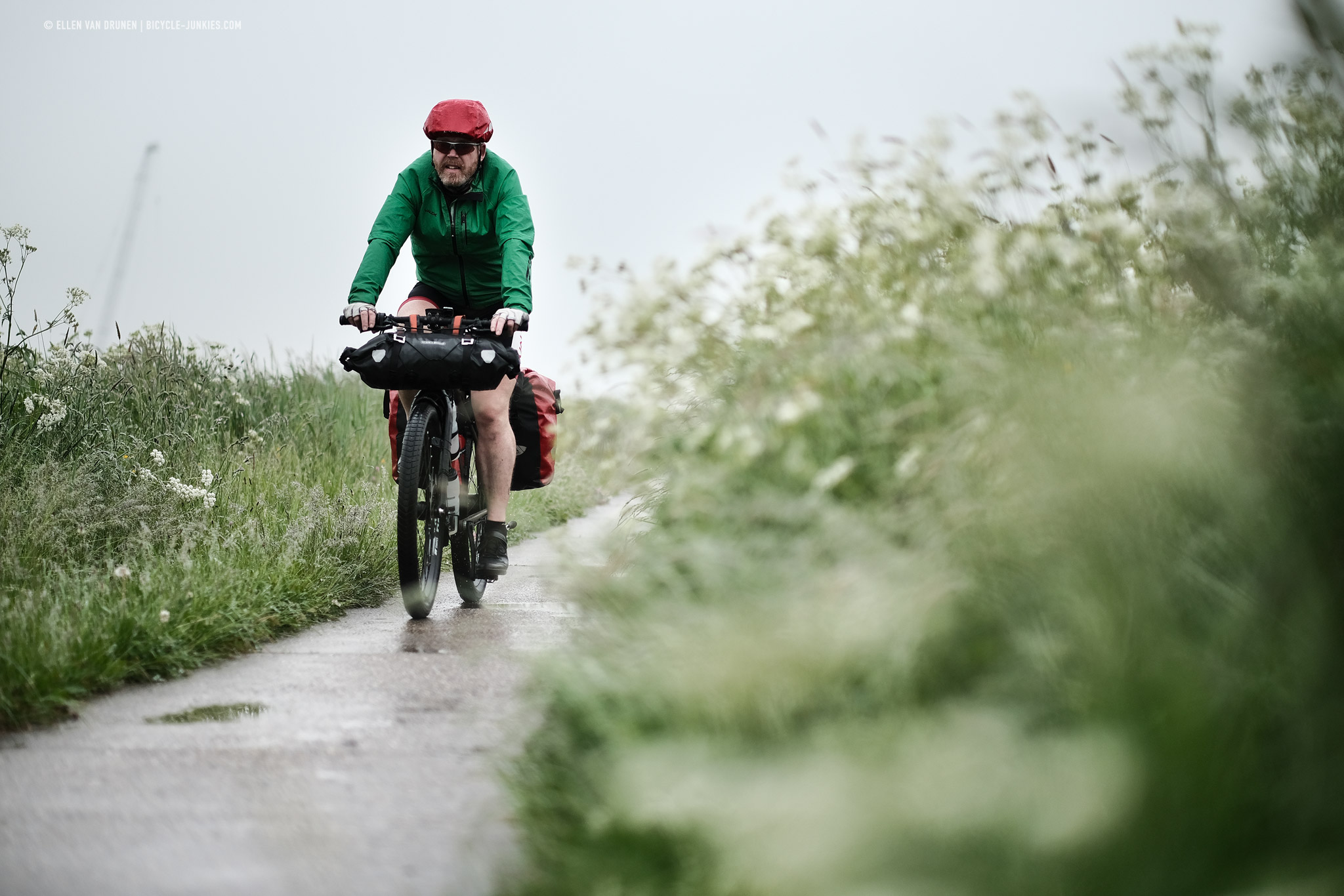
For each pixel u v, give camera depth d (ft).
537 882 10.11
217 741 15.35
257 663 20.54
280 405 45.91
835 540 11.84
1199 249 12.59
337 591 26.89
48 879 10.71
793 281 17.10
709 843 8.96
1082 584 9.72
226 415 40.01
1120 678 8.98
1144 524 9.95
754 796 8.56
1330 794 8.19
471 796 12.98
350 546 28.91
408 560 25.18
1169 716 8.44
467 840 11.27
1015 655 10.27
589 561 14.15
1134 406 10.31
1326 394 10.53
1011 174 16.31
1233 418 10.24
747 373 16.33
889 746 9.08
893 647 10.12
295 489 32.37
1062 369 12.23
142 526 25.62
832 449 13.66
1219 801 8.11
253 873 10.84
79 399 31.63
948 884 7.85
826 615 10.38
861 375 14.43
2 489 25.64
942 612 10.39
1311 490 9.67
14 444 28.25
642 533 16.56
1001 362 12.58
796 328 15.66
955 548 11.14
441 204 28.55
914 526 12.03
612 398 16.56
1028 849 7.85
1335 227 13.21
